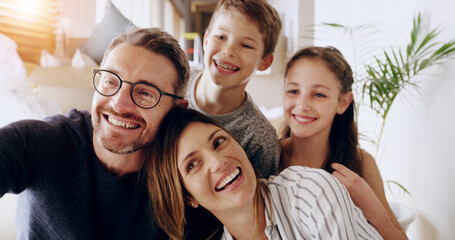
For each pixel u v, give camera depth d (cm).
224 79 127
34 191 94
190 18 880
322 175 100
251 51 126
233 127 138
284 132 170
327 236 92
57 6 293
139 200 106
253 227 105
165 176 104
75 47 284
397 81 154
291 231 103
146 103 97
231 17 123
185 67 106
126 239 107
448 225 134
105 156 101
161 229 109
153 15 527
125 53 96
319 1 318
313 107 132
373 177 149
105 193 101
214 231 115
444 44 134
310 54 135
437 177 141
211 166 97
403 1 171
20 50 257
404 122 171
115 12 245
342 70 134
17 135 90
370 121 215
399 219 143
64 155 97
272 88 371
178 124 102
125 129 96
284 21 425
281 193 105
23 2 260
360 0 222
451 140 131
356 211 105
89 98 176
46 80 172
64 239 98
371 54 209
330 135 151
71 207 97
